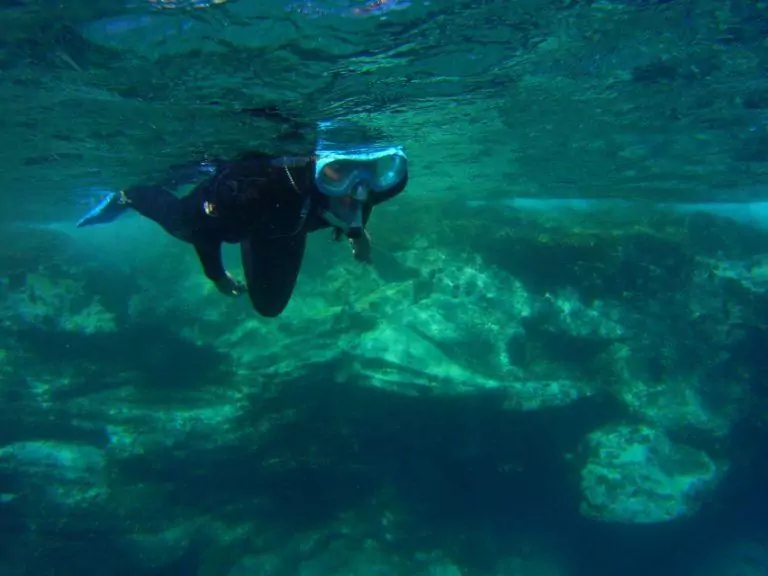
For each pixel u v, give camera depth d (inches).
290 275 166.1
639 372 503.8
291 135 357.7
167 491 489.7
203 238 170.1
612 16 241.0
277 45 230.2
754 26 255.6
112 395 506.9
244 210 151.0
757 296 527.8
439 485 483.5
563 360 499.5
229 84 267.4
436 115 380.8
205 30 212.1
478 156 556.7
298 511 505.4
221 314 518.9
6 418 500.1
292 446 458.0
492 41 257.3
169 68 245.1
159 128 332.2
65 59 232.8
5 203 706.8
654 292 541.0
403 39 241.0
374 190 150.6
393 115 358.9
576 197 895.7
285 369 428.8
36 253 652.1
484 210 616.4
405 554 497.0
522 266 531.8
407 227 597.0
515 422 442.6
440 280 504.7
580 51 278.1
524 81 321.7
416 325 455.2
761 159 555.2
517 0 219.3
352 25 221.6
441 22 230.4
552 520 549.6
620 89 345.7
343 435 450.0
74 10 191.6
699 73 318.7
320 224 160.7
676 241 559.2
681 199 883.4
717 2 233.5
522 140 483.8
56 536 482.6
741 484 574.2
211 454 464.1
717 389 519.5
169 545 481.7
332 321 471.5
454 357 442.6
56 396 502.3
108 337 514.3
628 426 490.0
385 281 524.4
